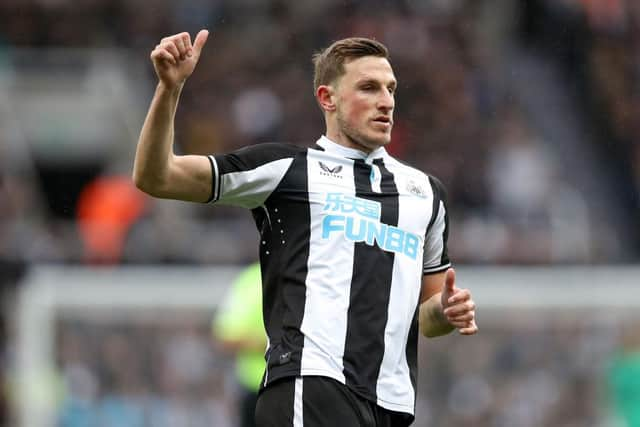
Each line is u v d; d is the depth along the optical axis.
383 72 17.25
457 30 75.69
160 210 55.94
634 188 69.31
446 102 70.00
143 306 43.91
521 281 45.16
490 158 65.81
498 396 42.75
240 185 16.66
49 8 73.19
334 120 17.45
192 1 74.94
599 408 43.56
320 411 15.95
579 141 71.88
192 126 67.69
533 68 76.00
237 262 49.47
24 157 65.12
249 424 30.16
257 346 30.05
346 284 16.33
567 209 62.94
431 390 41.91
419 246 17.06
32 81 68.25
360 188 16.97
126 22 74.31
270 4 74.88
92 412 42.41
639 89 76.19
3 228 54.50
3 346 47.66
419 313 18.03
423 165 64.81
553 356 44.34
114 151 67.75
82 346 43.66
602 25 78.62
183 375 42.66
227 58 71.69
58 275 44.34
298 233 16.67
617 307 45.22
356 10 74.94
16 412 44.03
